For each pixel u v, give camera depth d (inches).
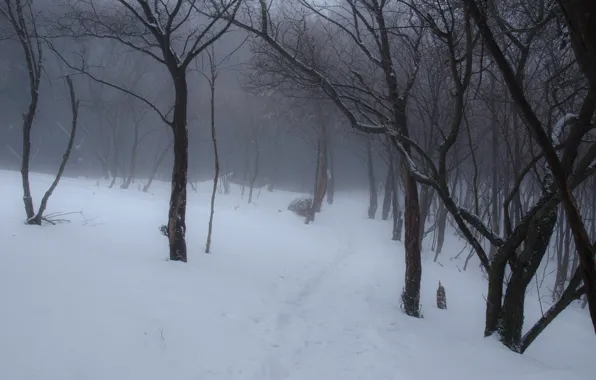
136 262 320.2
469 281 579.8
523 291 258.1
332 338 284.4
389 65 345.7
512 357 240.5
